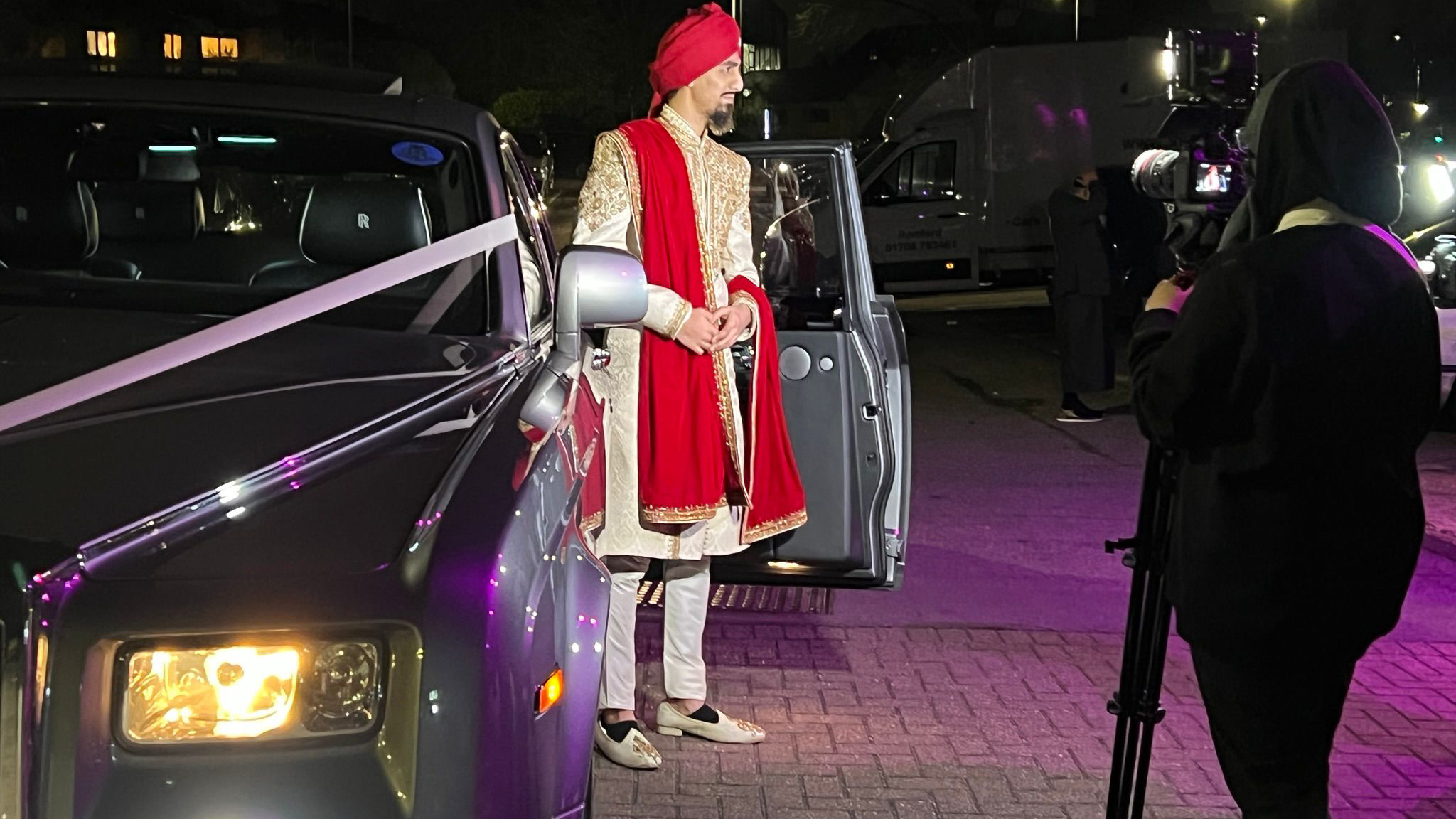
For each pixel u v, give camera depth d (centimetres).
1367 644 289
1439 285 966
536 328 361
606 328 421
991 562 700
